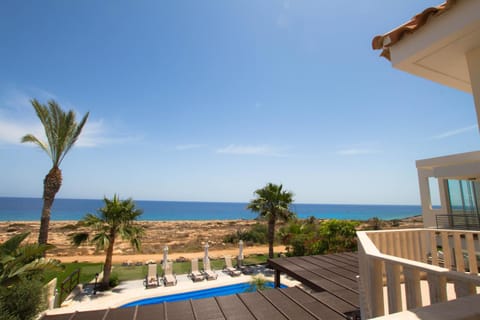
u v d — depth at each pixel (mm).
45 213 11109
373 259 2625
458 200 11906
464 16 1967
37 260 6961
